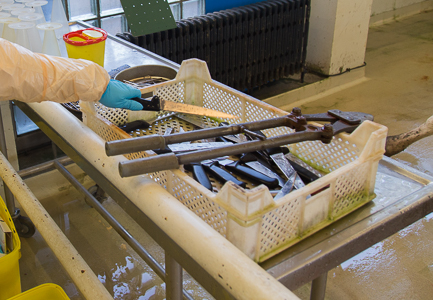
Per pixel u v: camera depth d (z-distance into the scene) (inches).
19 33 60.6
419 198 37.7
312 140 38.7
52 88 39.9
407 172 41.6
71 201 88.9
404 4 219.5
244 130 37.5
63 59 41.3
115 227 64.9
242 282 26.3
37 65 39.0
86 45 58.0
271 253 31.6
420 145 114.5
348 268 73.8
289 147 45.2
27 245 77.0
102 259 75.2
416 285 70.3
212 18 110.6
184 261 32.2
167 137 35.2
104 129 44.7
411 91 145.3
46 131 51.6
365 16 143.2
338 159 40.2
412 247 79.0
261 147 35.7
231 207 30.0
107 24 105.3
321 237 33.6
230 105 51.1
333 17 134.6
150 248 78.6
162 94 53.4
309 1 129.5
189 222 30.9
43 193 90.4
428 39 194.1
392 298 67.6
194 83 55.0
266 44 127.0
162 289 70.3
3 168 58.2
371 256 76.6
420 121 125.4
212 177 42.2
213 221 32.9
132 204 37.0
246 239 29.7
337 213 35.4
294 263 31.1
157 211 33.2
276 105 133.2
